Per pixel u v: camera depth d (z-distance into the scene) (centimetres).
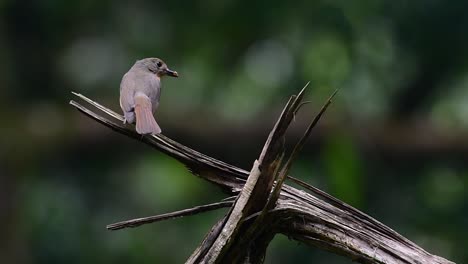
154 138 555
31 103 1547
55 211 1468
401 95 1362
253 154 1354
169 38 1527
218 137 1345
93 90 1530
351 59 1310
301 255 1373
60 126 1466
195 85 1484
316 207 535
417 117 1364
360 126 1281
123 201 1486
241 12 1456
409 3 1344
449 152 1331
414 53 1355
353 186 1071
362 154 1283
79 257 1456
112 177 1491
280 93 1366
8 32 1534
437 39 1349
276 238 1384
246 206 510
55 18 1542
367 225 534
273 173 509
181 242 1468
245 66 1417
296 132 1258
